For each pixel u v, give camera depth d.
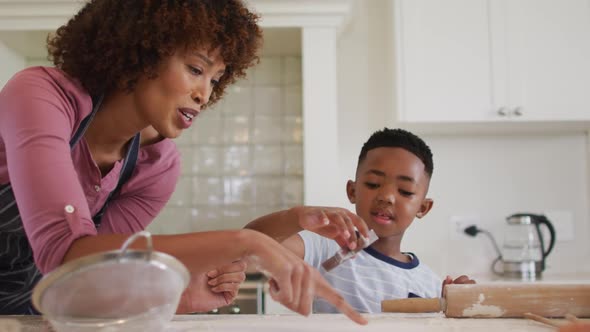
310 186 2.25
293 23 2.29
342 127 2.55
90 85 0.94
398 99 2.34
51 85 0.86
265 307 2.06
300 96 2.64
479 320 0.81
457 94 2.34
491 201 2.56
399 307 0.89
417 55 2.35
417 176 1.26
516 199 2.57
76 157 1.00
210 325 0.76
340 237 0.95
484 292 0.82
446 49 2.36
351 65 2.58
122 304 0.60
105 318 0.61
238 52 1.00
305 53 2.29
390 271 1.23
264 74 2.65
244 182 2.62
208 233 0.70
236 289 1.07
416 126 2.43
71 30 0.99
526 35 2.37
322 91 2.28
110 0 0.95
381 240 1.27
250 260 0.70
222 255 0.69
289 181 2.61
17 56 2.59
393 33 2.41
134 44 0.90
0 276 1.09
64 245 0.68
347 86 2.57
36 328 0.73
